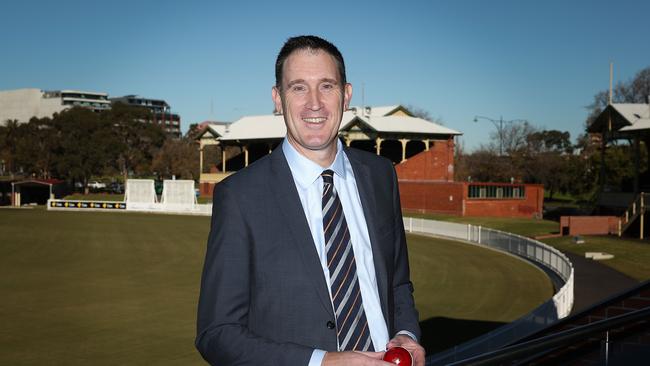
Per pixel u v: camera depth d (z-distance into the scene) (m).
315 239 2.87
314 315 2.72
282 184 2.87
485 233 40.59
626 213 38.62
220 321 2.63
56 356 15.16
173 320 19.05
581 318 8.75
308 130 2.88
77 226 51.56
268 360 2.49
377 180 3.26
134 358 15.00
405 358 2.42
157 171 119.31
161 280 26.53
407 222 51.28
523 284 25.33
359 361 2.41
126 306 21.09
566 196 106.06
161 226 52.81
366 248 3.00
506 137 96.12
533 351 3.23
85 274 28.02
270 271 2.73
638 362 5.55
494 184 59.84
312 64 2.90
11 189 87.94
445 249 37.88
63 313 19.97
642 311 4.20
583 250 33.69
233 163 99.12
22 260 32.41
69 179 105.94
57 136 103.06
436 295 23.22
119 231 47.91
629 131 42.31
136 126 114.44
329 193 2.96
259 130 88.88
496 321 18.84
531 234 43.03
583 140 102.25
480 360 2.91
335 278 2.82
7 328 17.97
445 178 77.00
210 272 2.72
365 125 74.88
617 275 26.08
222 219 2.77
